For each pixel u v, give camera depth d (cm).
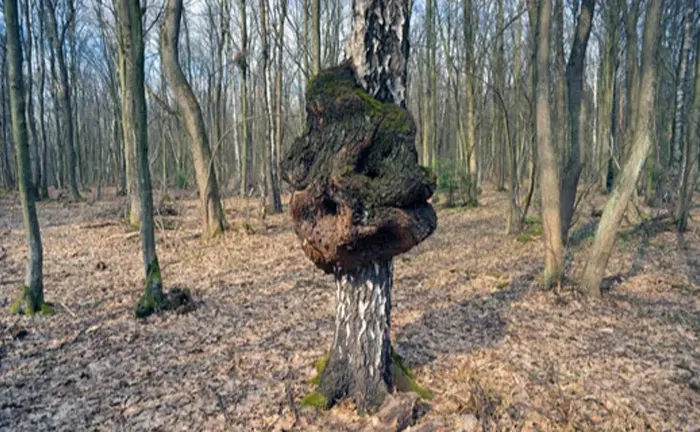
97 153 3912
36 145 2223
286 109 2028
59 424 363
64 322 588
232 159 2989
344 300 349
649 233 1029
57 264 905
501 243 1023
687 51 1227
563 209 861
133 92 571
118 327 570
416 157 308
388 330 358
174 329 561
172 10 1105
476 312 596
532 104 1088
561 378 411
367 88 325
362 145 290
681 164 1181
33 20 2312
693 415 349
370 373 350
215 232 1151
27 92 2184
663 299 625
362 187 287
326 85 311
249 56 1959
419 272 816
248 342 515
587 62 2408
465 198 1739
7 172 2638
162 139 1920
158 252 1007
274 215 1503
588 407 363
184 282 775
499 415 347
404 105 340
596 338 502
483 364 440
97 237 1174
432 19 1716
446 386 397
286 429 338
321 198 295
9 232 1267
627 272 757
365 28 321
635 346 478
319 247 306
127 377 441
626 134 1010
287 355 475
